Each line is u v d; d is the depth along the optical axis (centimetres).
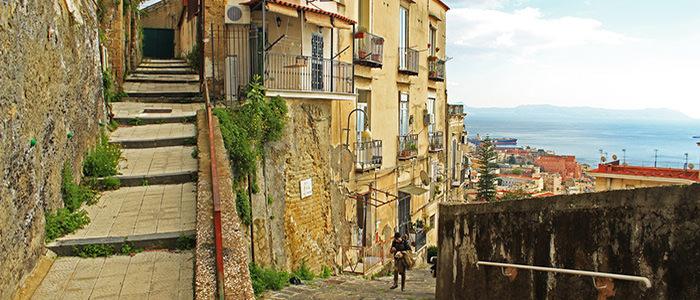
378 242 1759
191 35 2159
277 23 1330
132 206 805
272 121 1232
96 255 665
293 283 1248
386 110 1866
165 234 700
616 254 505
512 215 700
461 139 3256
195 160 983
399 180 1986
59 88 734
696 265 421
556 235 600
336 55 1427
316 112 1428
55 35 719
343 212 1570
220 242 474
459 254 873
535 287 640
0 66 484
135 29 2127
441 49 2620
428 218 2347
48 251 652
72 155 805
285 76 1333
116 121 1184
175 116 1214
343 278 1441
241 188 1135
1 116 484
